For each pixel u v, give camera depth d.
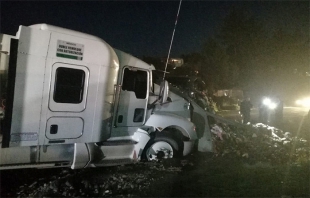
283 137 11.99
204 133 9.41
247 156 9.04
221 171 7.82
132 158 7.97
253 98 34.97
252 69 36.50
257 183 7.05
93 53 7.09
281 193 6.50
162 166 7.98
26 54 6.40
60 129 6.80
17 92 6.34
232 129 10.89
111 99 7.48
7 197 5.88
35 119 6.53
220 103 30.31
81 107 7.01
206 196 6.28
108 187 6.56
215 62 38.41
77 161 7.09
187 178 7.27
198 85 12.59
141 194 6.29
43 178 7.00
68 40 6.79
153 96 8.45
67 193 6.18
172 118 8.51
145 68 8.31
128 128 8.09
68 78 6.84
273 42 34.22
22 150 6.59
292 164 8.57
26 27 6.40
